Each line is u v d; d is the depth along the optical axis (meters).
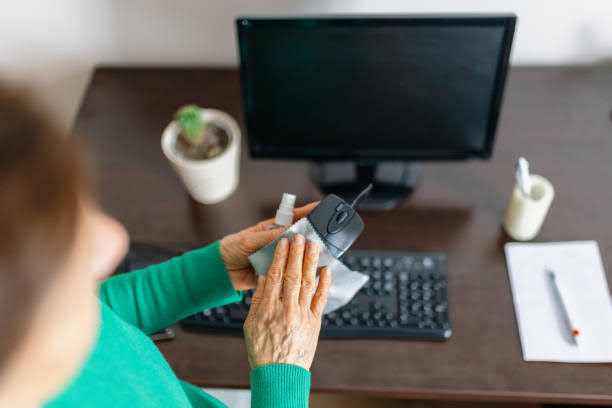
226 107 1.13
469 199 1.00
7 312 0.22
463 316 0.85
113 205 1.01
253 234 0.61
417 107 0.89
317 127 0.93
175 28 1.13
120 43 1.17
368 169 1.03
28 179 0.22
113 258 0.88
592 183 0.99
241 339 0.83
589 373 0.78
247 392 0.98
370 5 1.06
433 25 0.78
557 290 0.86
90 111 1.14
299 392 0.50
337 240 0.57
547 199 0.85
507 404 1.21
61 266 0.24
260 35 0.81
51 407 0.37
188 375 0.80
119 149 1.08
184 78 1.19
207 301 0.63
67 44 1.16
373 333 0.82
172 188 1.03
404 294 0.85
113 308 0.62
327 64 0.84
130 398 0.43
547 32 1.09
